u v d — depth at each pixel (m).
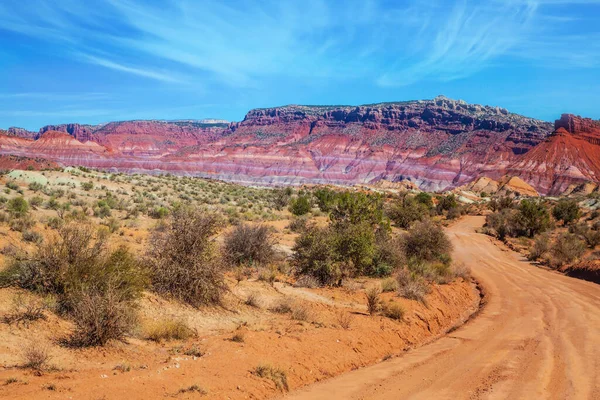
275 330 10.78
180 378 7.45
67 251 9.87
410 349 12.23
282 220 37.78
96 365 7.48
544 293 22.02
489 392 8.55
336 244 17.75
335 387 8.64
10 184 37.19
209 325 10.59
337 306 14.17
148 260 11.90
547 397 8.36
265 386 7.99
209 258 12.11
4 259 11.68
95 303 8.44
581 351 11.77
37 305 8.91
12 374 6.55
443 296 18.80
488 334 13.82
